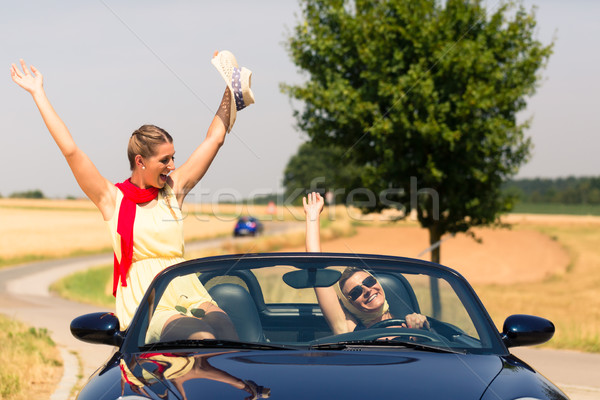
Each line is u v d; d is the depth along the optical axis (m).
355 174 19.44
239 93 5.52
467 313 4.80
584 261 61.97
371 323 5.05
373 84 18.34
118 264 5.07
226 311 4.73
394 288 5.02
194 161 5.45
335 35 18.89
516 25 17.95
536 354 13.55
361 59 18.39
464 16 17.70
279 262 5.10
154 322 4.54
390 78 17.89
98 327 4.62
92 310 23.06
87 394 3.84
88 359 11.84
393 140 18.20
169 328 4.49
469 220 19.52
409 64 18.27
